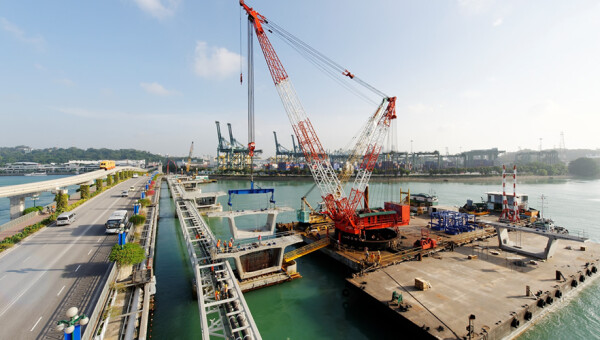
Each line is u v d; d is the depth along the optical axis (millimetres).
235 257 32188
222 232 57438
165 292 31312
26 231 39969
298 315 28188
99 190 89000
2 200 108250
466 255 36656
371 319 27297
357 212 44844
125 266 25906
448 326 21422
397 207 45781
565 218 68250
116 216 42625
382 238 44062
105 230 42812
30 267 28375
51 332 18125
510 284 28109
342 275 37344
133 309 21672
